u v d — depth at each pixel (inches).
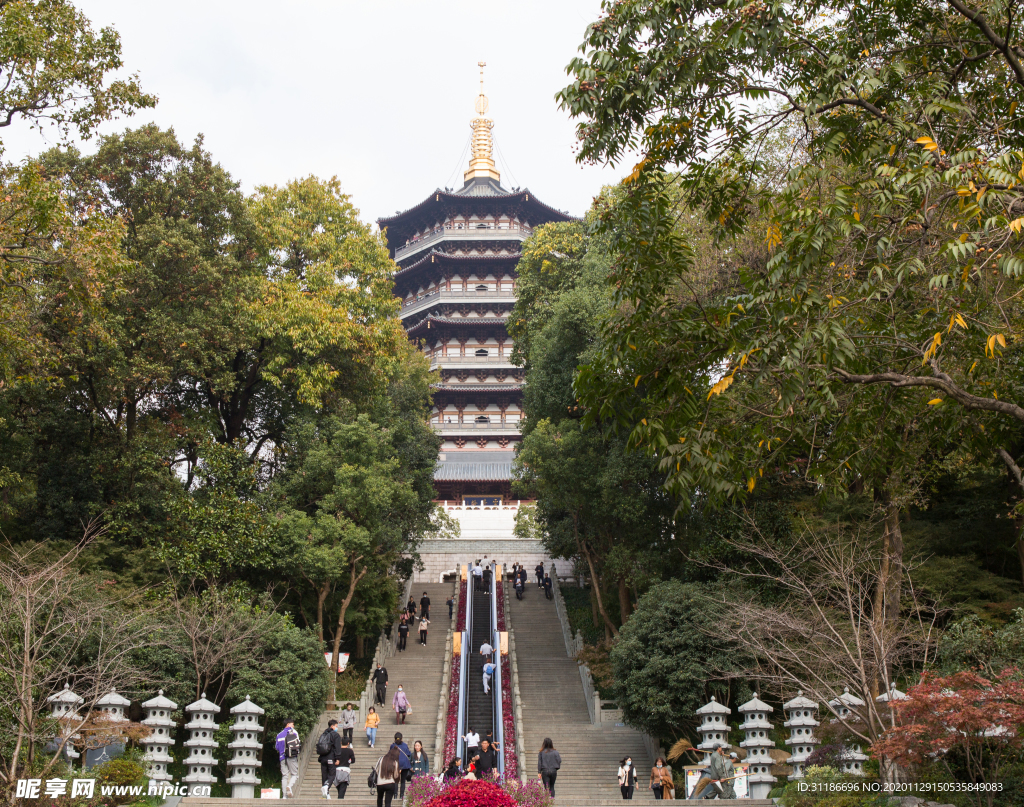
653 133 469.7
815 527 987.9
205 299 1249.4
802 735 753.6
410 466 1663.4
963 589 968.9
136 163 1246.3
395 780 713.0
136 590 999.6
